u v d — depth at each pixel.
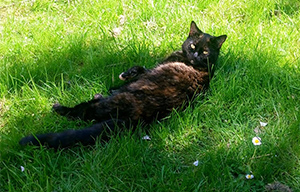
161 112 1.40
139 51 1.67
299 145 1.37
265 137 1.41
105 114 1.39
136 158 1.34
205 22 1.81
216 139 1.42
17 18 1.85
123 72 1.53
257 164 1.33
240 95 1.52
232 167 1.34
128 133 1.35
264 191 1.29
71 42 1.71
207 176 1.29
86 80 1.55
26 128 1.40
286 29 1.77
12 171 1.26
